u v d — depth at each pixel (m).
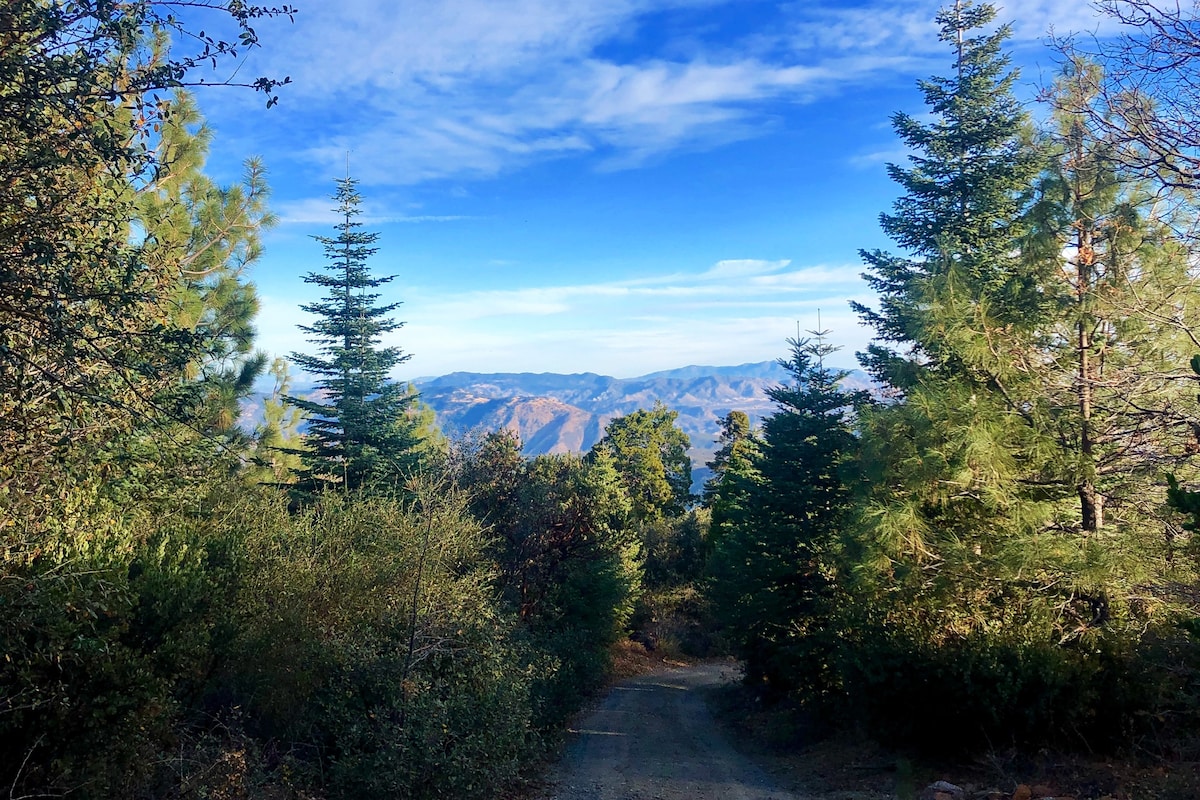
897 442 12.20
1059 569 10.78
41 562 6.07
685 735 17.91
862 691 13.02
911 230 17.75
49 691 6.01
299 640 9.84
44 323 4.55
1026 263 11.92
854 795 10.90
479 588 13.81
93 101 4.71
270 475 21.44
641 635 38.16
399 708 9.84
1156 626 10.15
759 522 19.23
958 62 17.84
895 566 12.16
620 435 58.03
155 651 7.20
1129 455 10.69
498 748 10.44
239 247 13.80
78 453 6.04
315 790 9.12
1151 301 10.52
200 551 8.66
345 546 12.07
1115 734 10.32
